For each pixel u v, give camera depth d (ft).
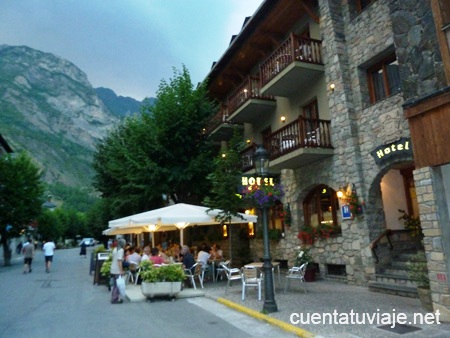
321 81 43.55
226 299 30.96
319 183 42.73
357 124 38.22
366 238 35.55
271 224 53.98
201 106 59.21
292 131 43.32
